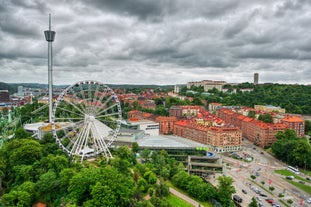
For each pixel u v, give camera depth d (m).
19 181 153.38
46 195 142.00
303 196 195.00
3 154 180.88
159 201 147.88
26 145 171.75
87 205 126.56
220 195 171.38
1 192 149.12
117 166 169.50
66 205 131.00
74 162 178.62
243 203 180.50
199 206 158.50
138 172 184.38
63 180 143.62
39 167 158.62
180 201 167.62
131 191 144.88
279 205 177.62
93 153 199.62
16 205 128.25
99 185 131.25
